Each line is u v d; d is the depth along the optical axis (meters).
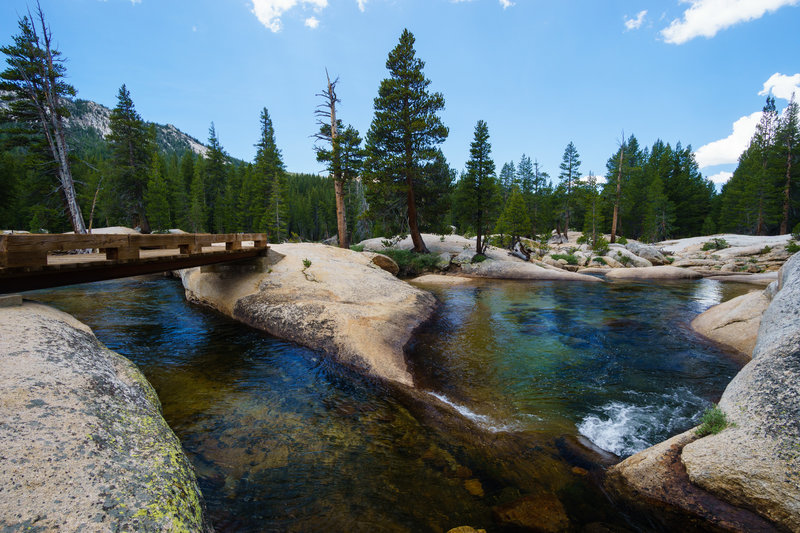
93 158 62.09
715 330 10.76
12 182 41.44
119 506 2.76
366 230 47.53
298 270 13.75
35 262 6.47
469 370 8.39
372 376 7.79
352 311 10.85
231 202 56.94
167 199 55.44
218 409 6.30
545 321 13.05
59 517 2.50
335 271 14.02
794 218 47.91
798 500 3.35
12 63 22.84
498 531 3.71
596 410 6.45
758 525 3.53
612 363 8.81
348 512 3.99
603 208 52.44
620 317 13.65
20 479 2.71
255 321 11.39
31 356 4.50
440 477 4.61
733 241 39.00
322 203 81.00
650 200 56.44
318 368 8.25
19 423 3.29
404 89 27.14
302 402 6.64
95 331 10.81
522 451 5.18
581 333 11.47
